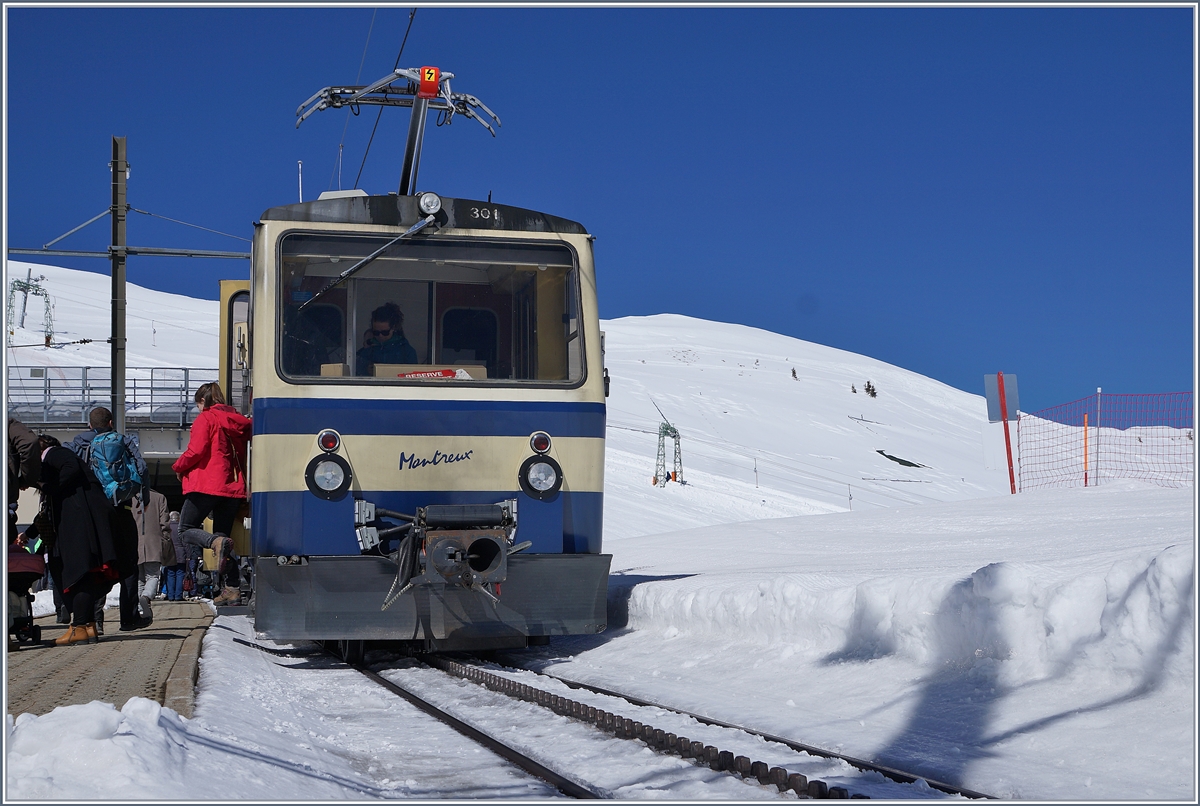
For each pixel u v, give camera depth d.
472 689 6.92
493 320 8.45
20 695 5.32
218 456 8.88
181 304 163.75
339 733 5.44
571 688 6.90
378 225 8.34
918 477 96.44
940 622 6.27
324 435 7.96
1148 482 20.16
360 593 7.92
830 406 127.44
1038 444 43.72
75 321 126.62
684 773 4.38
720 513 57.16
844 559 12.42
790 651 7.35
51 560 8.37
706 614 8.62
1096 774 4.17
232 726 4.68
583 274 8.70
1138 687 5.06
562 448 8.39
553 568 8.24
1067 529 13.53
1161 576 5.02
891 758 4.58
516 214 8.62
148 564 13.64
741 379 139.50
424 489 8.11
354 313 8.20
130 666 6.50
